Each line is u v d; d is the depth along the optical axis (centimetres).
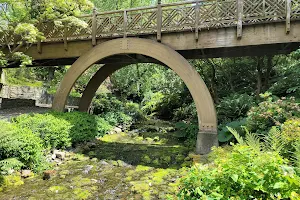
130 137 790
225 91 937
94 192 365
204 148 548
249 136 246
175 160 538
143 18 605
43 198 336
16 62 771
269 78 845
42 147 476
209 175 178
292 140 242
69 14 649
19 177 393
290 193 150
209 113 557
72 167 479
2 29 586
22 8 625
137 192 363
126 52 620
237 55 639
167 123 1060
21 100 1005
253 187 159
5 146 379
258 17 508
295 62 746
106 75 841
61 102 679
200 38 563
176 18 574
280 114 432
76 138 599
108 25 636
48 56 707
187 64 572
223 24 541
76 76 666
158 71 1123
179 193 188
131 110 1109
